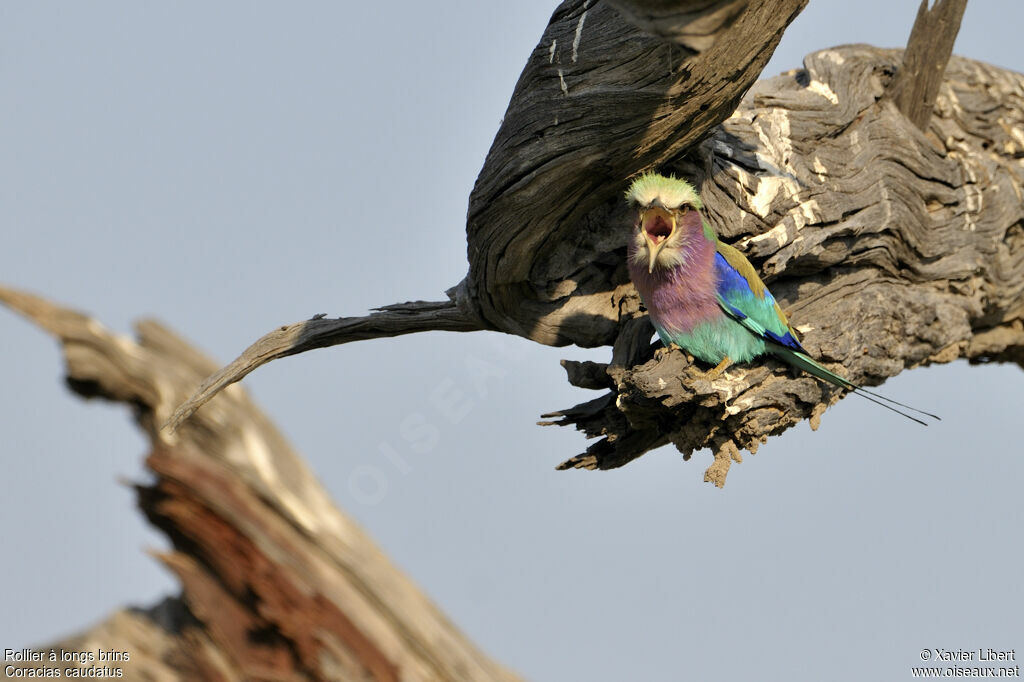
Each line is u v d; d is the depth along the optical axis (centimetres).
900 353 1486
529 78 1155
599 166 1173
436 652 959
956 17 1510
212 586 1005
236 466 988
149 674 1010
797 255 1391
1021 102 1741
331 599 955
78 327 1015
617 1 741
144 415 1034
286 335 1363
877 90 1568
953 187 1585
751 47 1097
